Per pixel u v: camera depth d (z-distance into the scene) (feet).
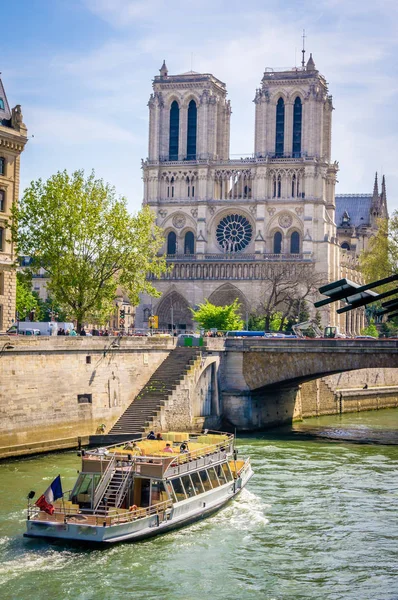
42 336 281.33
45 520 179.01
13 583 157.89
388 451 305.94
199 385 351.67
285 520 201.67
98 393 308.40
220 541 184.96
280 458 285.23
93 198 366.22
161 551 177.47
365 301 128.57
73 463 258.98
